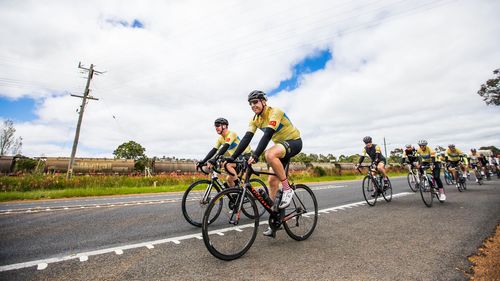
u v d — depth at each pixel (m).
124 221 4.53
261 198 3.05
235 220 2.89
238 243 2.80
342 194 8.59
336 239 3.29
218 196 2.68
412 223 4.15
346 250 2.85
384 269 2.32
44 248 3.00
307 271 2.28
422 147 6.76
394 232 3.61
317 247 2.96
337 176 26.41
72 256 2.71
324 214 5.00
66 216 5.10
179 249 2.92
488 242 3.08
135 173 23.55
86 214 5.31
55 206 6.72
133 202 7.42
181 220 4.58
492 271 2.23
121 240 3.31
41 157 23.03
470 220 4.30
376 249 2.87
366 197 6.22
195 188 4.20
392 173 34.50
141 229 3.91
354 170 32.53
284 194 3.06
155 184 16.02
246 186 2.95
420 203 6.34
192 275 2.22
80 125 18.83
